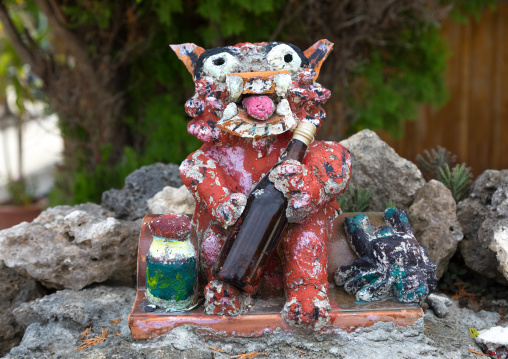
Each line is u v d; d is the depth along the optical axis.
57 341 2.07
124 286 2.53
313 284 1.94
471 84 6.80
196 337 1.92
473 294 2.56
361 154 2.89
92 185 4.25
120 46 4.74
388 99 4.80
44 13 4.26
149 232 2.20
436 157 3.11
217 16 3.91
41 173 8.73
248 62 2.02
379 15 4.41
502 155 6.96
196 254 2.01
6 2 4.67
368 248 2.13
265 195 1.91
